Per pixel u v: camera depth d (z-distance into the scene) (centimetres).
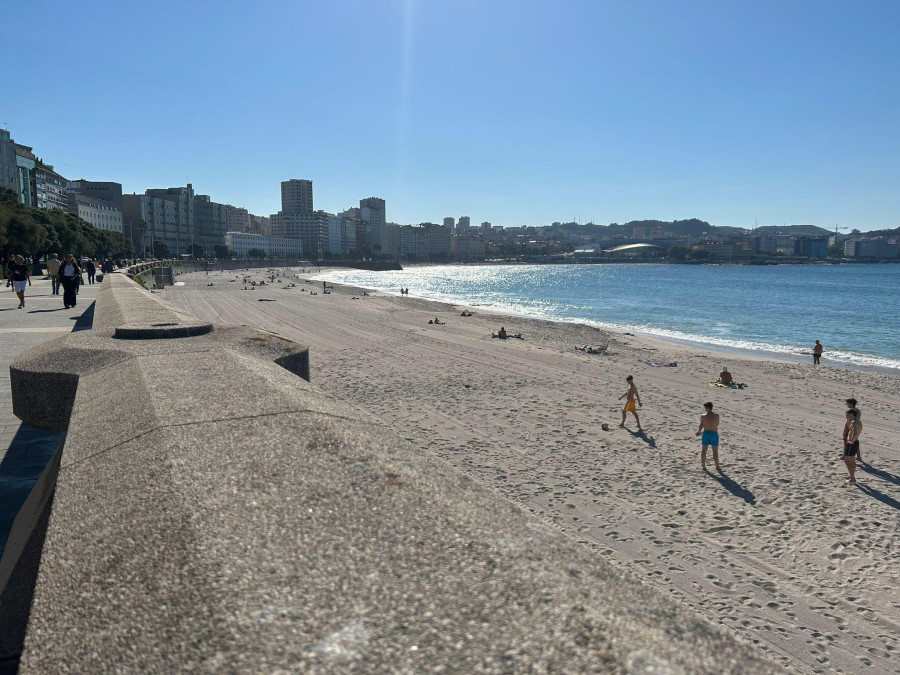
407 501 179
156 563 145
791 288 12225
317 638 113
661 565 985
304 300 7244
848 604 876
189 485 189
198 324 601
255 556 145
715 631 121
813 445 1638
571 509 1198
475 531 161
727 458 1514
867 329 5278
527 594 129
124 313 875
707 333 5000
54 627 126
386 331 4156
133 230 18012
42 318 1625
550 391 2261
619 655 106
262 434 243
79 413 305
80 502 186
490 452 1537
